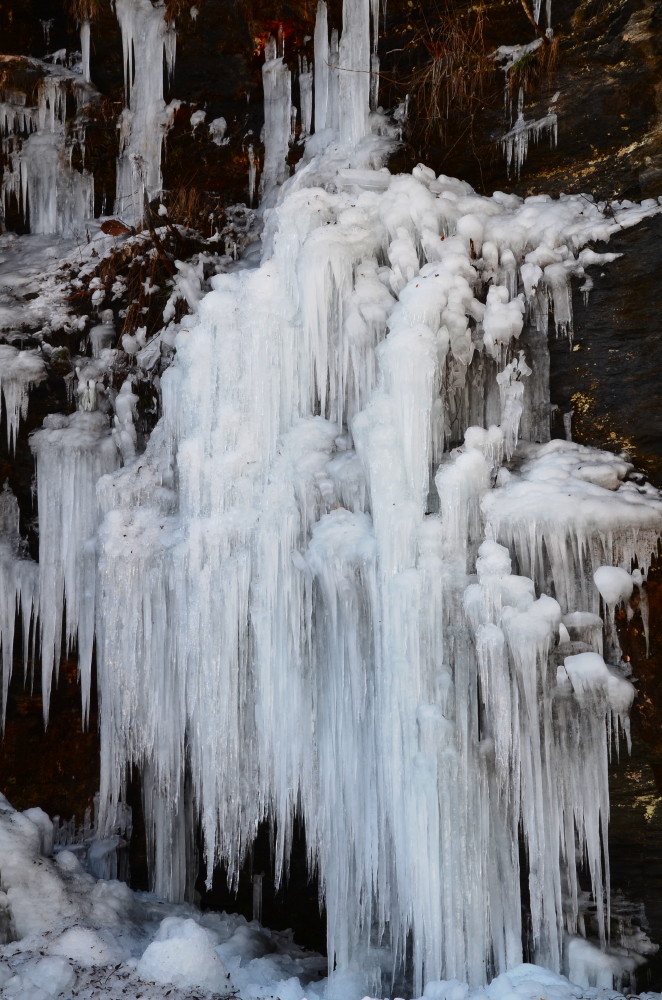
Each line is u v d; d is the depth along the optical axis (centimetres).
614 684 435
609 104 552
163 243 711
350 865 509
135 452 640
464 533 461
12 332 680
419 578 457
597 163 555
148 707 579
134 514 582
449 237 530
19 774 645
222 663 534
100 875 623
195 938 466
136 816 652
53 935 499
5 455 652
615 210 522
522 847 467
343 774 496
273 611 516
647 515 441
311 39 718
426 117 628
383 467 470
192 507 542
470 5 615
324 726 506
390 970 512
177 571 545
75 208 777
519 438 500
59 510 634
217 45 739
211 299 549
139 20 760
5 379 652
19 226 782
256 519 522
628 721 437
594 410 492
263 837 640
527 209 536
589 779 441
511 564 452
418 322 484
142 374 667
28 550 650
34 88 772
